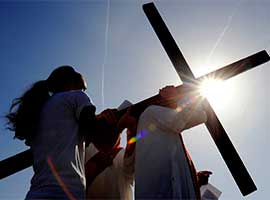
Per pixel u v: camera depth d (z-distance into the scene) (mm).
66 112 3350
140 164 3426
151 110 3580
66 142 3229
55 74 3678
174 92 3727
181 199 3250
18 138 3465
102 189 4082
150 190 3293
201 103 3756
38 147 3297
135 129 3779
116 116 3736
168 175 3316
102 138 3318
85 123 3301
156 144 3436
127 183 4062
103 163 4145
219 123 4051
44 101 3490
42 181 3084
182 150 3508
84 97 3434
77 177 3141
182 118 3467
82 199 3107
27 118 3395
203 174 4492
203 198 4355
